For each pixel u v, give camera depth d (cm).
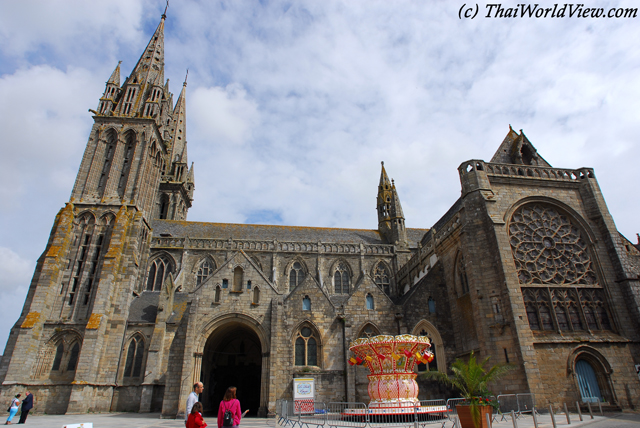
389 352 2861
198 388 1642
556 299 3775
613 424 2377
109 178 5984
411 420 2611
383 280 6119
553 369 3397
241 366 5019
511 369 3253
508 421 2681
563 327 3662
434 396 3866
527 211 4166
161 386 4491
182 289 5619
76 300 5088
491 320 3572
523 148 4850
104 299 4947
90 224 5675
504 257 3678
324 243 6209
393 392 2788
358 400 3700
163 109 7869
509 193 4156
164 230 6494
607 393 3397
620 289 3866
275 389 3581
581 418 2673
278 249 6038
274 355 3672
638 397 3388
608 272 3934
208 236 6456
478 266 3794
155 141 6800
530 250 3950
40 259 5394
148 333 4978
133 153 6266
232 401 1433
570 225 4175
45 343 4784
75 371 4644
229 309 3869
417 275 5356
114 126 6456
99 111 6650
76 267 5344
